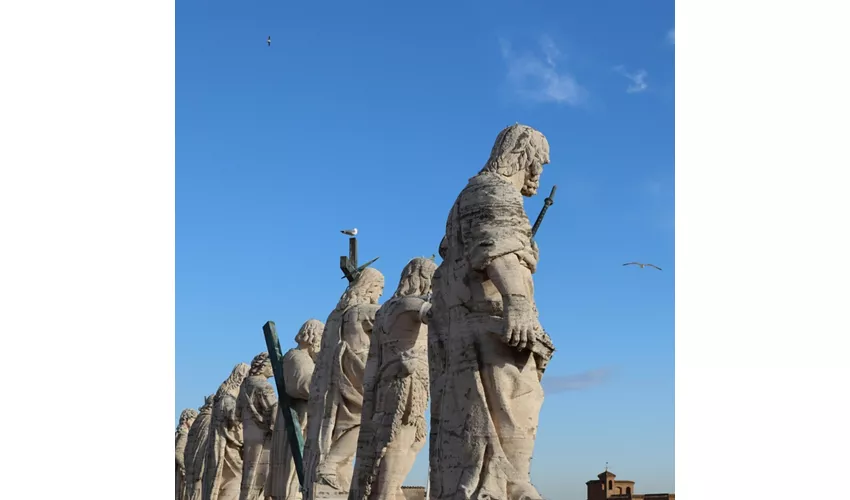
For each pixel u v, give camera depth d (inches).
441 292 489.1
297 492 873.5
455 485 443.5
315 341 860.0
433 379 484.1
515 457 439.8
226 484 1086.4
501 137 495.8
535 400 449.1
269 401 979.3
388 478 590.9
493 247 444.8
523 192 493.7
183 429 1512.1
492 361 449.1
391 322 608.4
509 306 441.1
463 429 447.8
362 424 616.7
